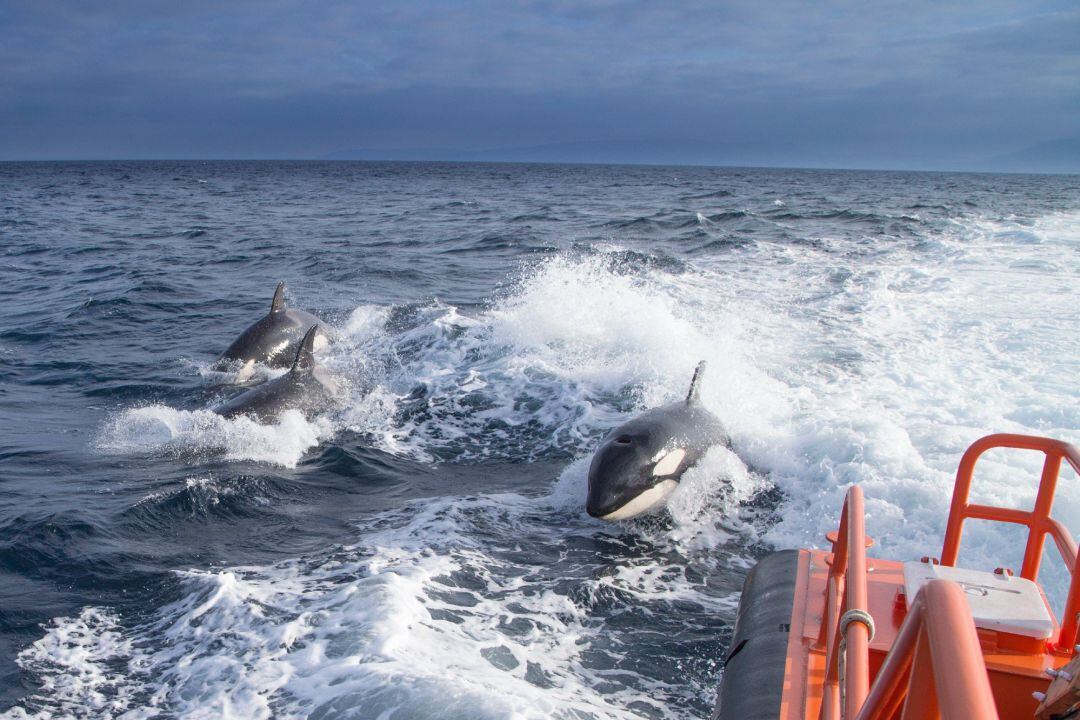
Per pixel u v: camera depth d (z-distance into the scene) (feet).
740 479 29.12
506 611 21.07
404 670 17.13
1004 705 10.72
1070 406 32.63
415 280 73.46
